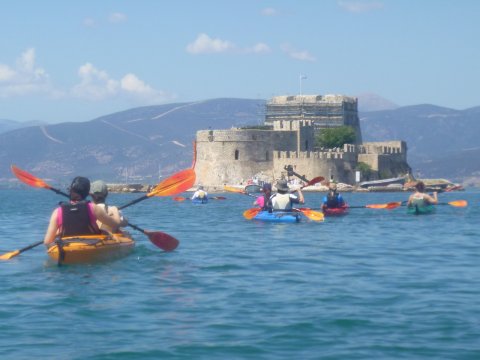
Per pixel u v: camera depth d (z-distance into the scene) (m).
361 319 13.93
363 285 17.39
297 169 154.75
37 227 39.22
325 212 44.41
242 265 20.70
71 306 15.14
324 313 14.41
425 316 14.12
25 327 13.48
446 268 20.16
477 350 11.96
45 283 17.73
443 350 11.99
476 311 14.49
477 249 25.08
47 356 11.77
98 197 22.34
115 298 15.91
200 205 76.75
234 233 32.19
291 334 12.96
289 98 178.12
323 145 169.50
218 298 15.88
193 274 19.05
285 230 33.66
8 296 16.16
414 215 45.47
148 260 21.64
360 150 164.75
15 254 21.55
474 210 53.88
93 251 20.86
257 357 11.72
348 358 11.65
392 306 15.01
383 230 33.44
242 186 151.50
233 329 13.30
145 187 192.00
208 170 157.00
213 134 156.75
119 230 23.02
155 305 15.20
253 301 15.56
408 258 22.45
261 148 156.88
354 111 181.25
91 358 11.66
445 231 32.97
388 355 11.77
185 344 12.38
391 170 165.88
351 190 154.88
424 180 181.25
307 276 18.77
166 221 43.84
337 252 24.11
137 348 12.16
